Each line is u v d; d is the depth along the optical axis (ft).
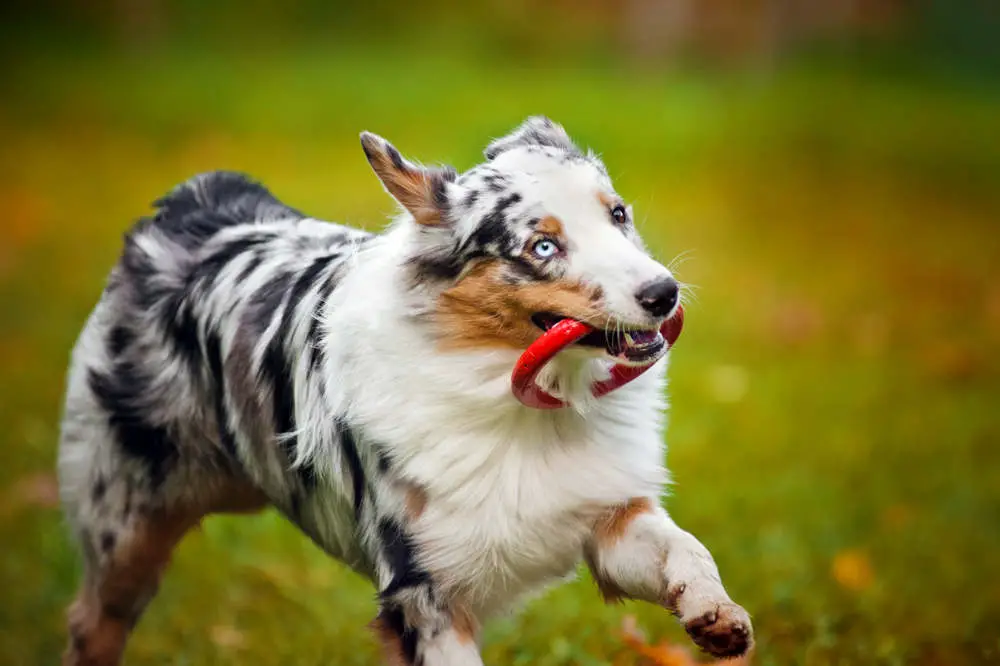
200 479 26.23
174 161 85.20
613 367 21.58
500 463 21.71
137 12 120.26
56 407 46.98
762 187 80.94
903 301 60.54
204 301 25.62
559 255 20.83
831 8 123.24
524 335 21.21
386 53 118.11
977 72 118.93
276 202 27.78
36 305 58.13
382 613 22.22
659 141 89.45
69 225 71.05
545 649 29.19
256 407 24.72
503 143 23.11
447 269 21.38
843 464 42.01
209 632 31.96
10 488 40.52
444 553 21.77
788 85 107.86
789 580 33.04
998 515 38.01
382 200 72.43
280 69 110.01
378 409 21.99
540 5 128.77
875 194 80.79
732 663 21.81
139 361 26.13
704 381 49.57
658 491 22.74
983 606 31.68
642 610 31.19
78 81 104.42
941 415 46.75
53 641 32.40
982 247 70.33
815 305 59.16
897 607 31.53
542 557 22.26
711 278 63.10
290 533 38.01
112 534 26.71
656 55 123.34
